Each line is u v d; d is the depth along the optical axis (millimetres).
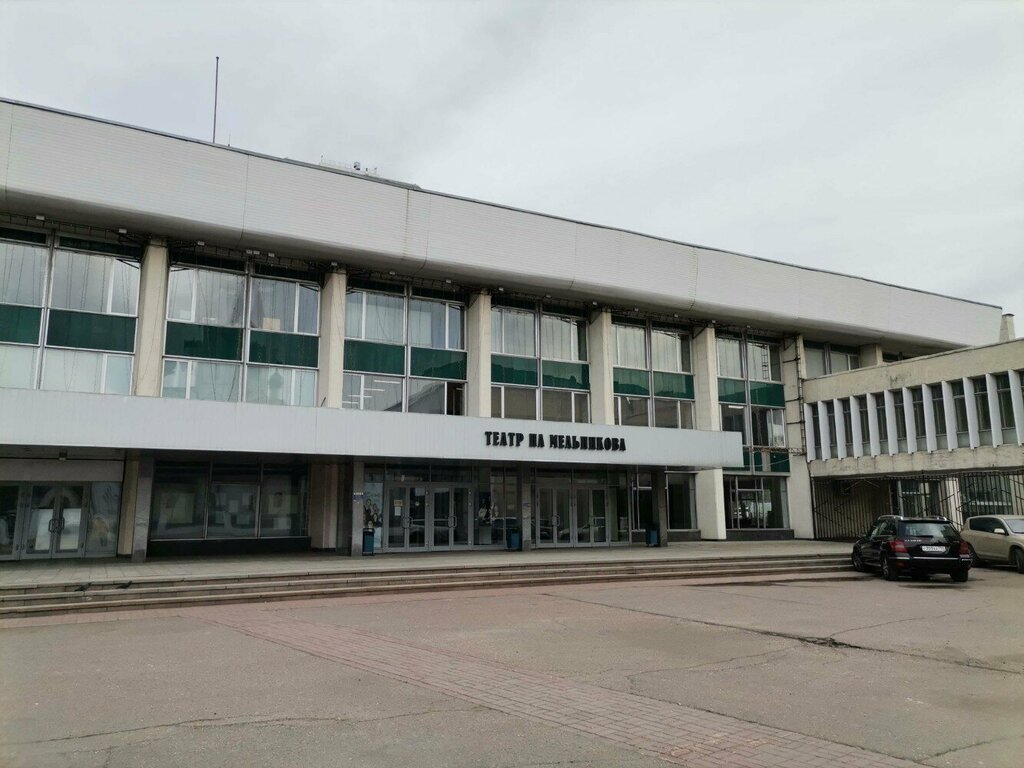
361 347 26078
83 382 21984
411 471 25594
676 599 15055
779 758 5500
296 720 6387
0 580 14812
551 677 8047
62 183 20750
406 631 11070
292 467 25219
